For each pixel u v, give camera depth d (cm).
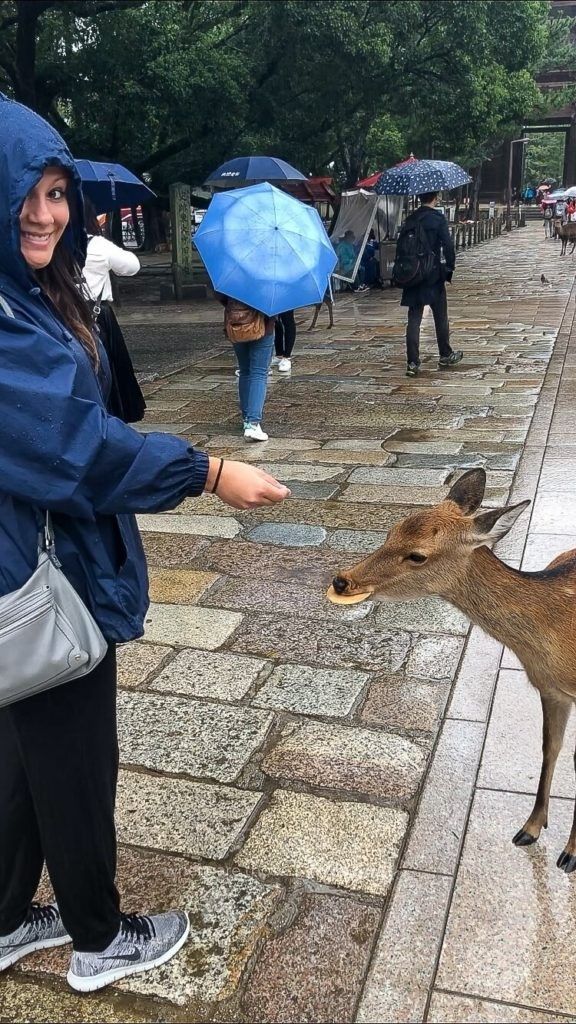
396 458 641
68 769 182
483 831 263
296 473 617
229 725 322
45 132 163
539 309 1399
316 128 1973
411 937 226
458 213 3578
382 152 2895
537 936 225
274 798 282
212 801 281
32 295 167
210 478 179
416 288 912
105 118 1797
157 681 354
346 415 781
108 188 1075
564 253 2494
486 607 234
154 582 448
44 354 160
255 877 249
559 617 229
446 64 1916
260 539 499
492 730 313
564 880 243
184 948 226
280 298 609
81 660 167
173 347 1210
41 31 1792
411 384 900
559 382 870
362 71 1745
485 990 210
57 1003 213
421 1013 205
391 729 316
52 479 160
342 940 226
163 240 3381
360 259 1811
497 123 2473
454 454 642
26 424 157
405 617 402
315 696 339
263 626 397
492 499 538
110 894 204
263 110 1873
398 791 283
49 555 169
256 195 644
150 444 171
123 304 1711
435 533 226
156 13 1636
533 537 471
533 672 238
